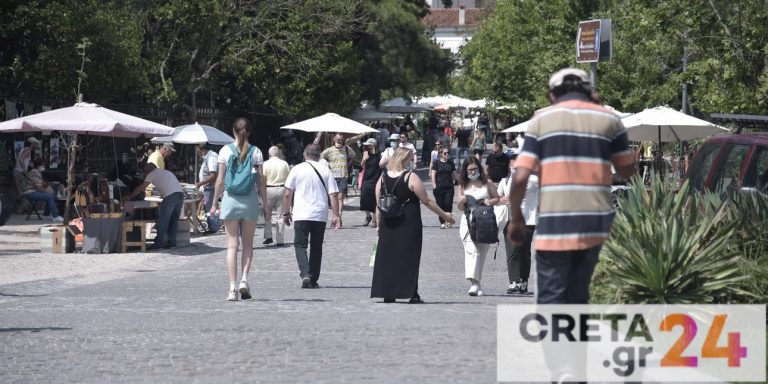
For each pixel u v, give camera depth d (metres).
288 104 105.44
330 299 32.50
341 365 19.83
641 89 71.69
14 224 62.88
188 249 52.66
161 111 89.88
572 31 95.44
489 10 177.75
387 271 31.00
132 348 22.30
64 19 71.50
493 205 34.28
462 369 19.14
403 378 18.41
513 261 34.97
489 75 130.00
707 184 31.88
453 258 48.25
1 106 68.31
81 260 47.16
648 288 23.25
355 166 98.56
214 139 69.44
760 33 52.03
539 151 15.66
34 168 65.69
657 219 25.55
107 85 75.88
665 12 55.56
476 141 126.50
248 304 30.73
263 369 19.59
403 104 144.38
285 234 60.59
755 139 30.94
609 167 15.62
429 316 27.11
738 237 25.97
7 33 72.88
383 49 118.38
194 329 24.97
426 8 132.12
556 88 16.12
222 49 99.06
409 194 31.08
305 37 103.38
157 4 90.44
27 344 23.08
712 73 54.34
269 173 54.22
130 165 82.12
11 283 38.16
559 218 15.42
